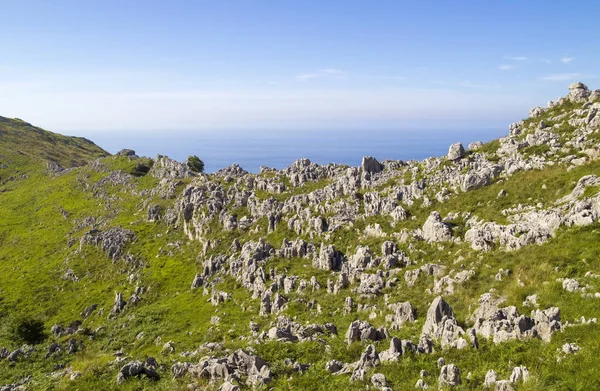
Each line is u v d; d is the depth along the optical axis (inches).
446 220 2288.4
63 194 6363.2
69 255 4266.7
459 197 2496.3
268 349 1400.1
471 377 948.6
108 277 3727.9
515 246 1720.0
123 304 3139.8
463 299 1539.1
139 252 3981.3
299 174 3998.5
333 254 2500.0
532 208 2011.6
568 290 1221.1
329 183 3651.6
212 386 1195.3
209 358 1480.1
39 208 6038.4
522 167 2449.6
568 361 900.0
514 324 1117.7
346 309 1918.1
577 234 1533.0
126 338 2516.0
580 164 2185.0
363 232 2657.5
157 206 4731.8
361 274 2156.7
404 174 3149.6
